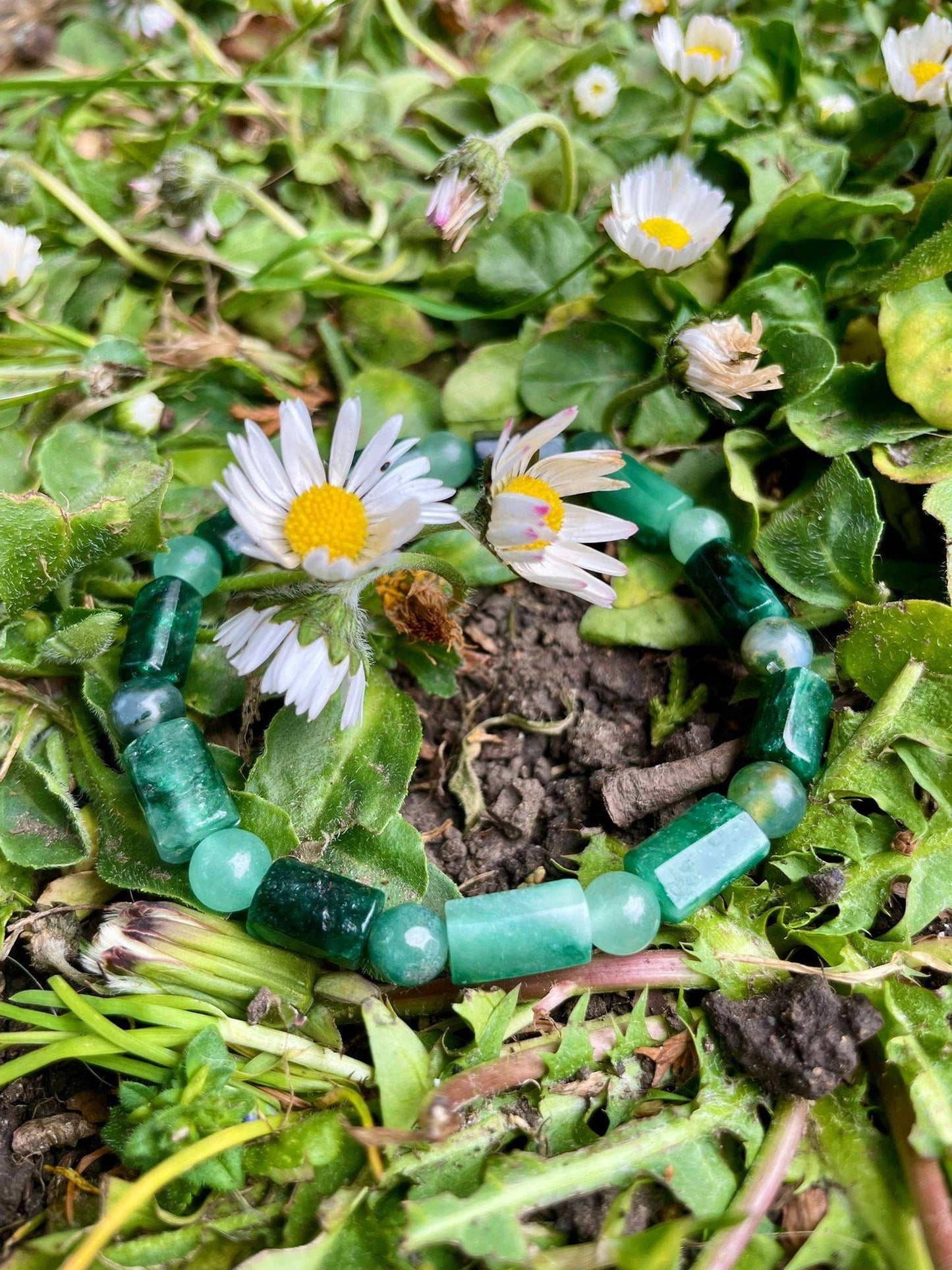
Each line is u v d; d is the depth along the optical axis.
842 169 0.15
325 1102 0.10
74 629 0.11
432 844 0.12
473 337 0.15
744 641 0.12
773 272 0.13
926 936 0.11
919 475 0.13
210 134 0.15
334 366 0.15
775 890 0.11
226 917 0.11
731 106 0.16
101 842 0.11
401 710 0.12
